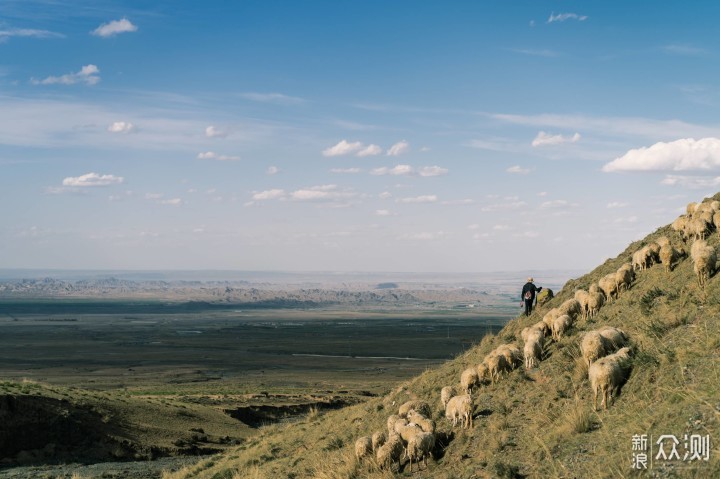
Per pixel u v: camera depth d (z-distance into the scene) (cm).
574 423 1403
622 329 1823
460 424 1827
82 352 19562
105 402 5400
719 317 1498
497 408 1780
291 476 2264
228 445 5216
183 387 11275
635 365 1477
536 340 1998
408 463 1744
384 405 2694
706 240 2156
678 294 1803
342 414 3150
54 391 5291
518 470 1354
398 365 16338
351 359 18100
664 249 2077
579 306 2244
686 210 2677
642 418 1273
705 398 1187
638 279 2178
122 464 4275
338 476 1858
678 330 1566
